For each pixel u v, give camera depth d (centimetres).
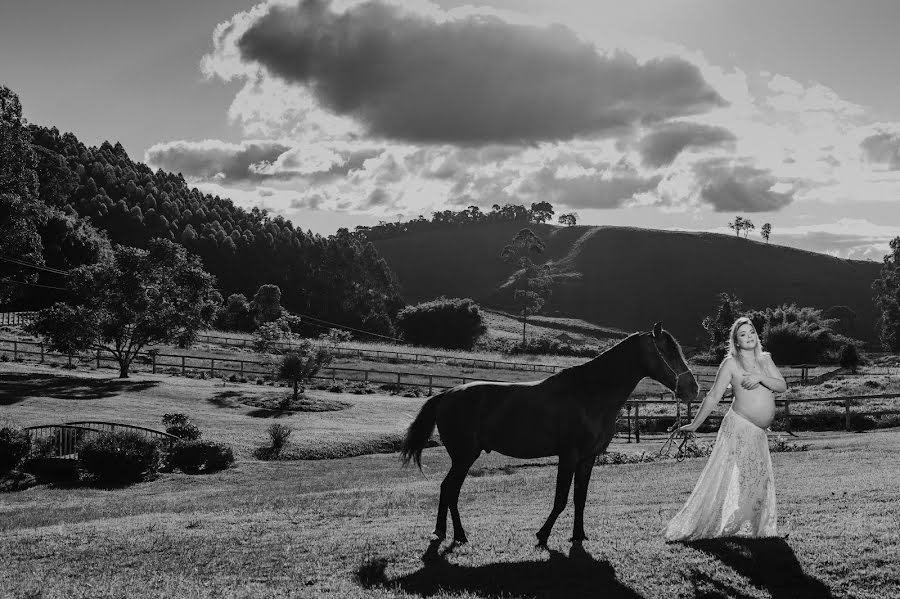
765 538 779
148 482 2467
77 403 3850
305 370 4597
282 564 850
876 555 720
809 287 18812
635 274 19788
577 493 866
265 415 3959
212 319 5238
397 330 12138
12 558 941
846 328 15475
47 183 11950
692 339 16925
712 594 671
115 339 4969
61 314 4800
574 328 16238
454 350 9844
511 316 17250
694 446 2352
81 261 9494
